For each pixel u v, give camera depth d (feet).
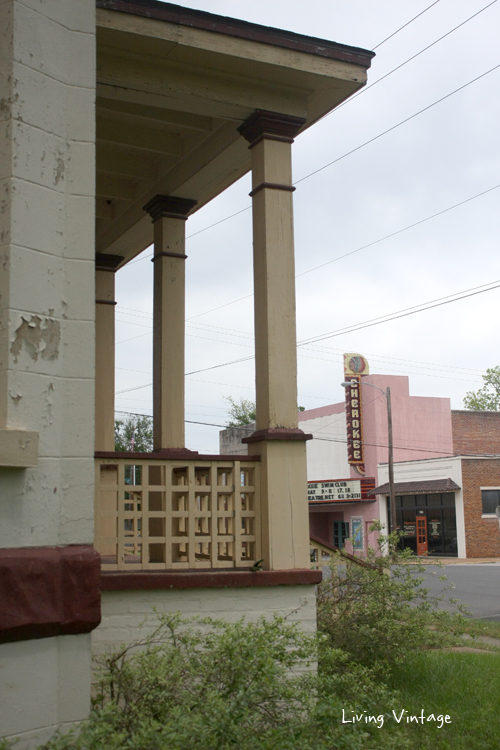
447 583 61.62
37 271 11.48
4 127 11.50
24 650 10.58
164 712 12.39
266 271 19.35
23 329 11.19
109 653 15.28
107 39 17.67
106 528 27.17
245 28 18.66
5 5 11.84
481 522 102.73
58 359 11.57
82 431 11.68
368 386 115.55
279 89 20.04
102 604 16.26
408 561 25.82
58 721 10.79
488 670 23.81
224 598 17.30
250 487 18.47
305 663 16.03
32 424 11.13
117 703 13.38
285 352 19.15
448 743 16.66
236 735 10.81
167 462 17.53
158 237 25.08
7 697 10.32
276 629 14.44
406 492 107.45
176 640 15.72
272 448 18.44
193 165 23.54
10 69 11.60
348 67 19.99
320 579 18.06
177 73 18.98
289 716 14.42
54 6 12.35
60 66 12.29
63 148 12.11
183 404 24.34
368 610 23.27
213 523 17.89
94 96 12.61
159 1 17.71
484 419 119.24
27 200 11.48
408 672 23.41
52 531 11.21
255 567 17.87
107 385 29.07
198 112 20.03
